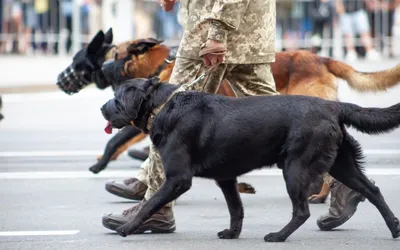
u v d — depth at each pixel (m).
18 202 12.12
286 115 8.84
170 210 9.87
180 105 9.05
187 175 8.97
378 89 12.91
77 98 28.16
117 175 14.50
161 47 13.22
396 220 9.24
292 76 13.66
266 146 8.89
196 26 9.73
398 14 40.59
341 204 9.84
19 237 9.75
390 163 15.23
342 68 13.42
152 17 40.97
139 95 9.09
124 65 13.33
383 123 8.80
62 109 24.86
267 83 10.19
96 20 40.47
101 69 14.50
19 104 26.12
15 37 41.22
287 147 8.81
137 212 9.50
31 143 18.41
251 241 9.37
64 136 19.45
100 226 10.41
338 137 8.86
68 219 10.88
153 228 9.82
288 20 40.66
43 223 10.62
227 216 11.10
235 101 9.05
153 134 9.12
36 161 16.02
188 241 9.43
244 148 8.90
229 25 9.54
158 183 9.69
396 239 9.38
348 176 9.20
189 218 10.95
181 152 8.97
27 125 21.34
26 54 41.31
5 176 14.39
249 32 9.91
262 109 8.90
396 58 40.72
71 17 40.72
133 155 15.36
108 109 9.27
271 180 13.93
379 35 40.66
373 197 9.23
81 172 14.80
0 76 32.41
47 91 30.56
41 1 40.69
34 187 13.38
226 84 12.58
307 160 8.77
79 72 14.75
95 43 14.61
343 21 40.06
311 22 40.47
